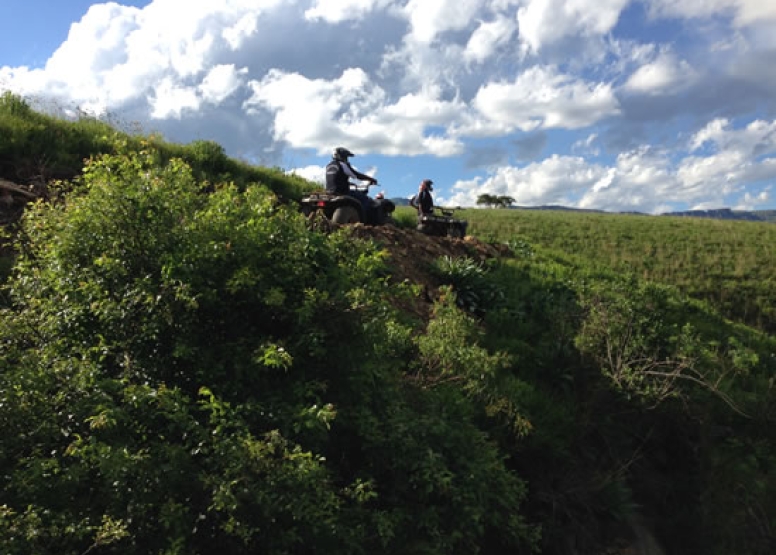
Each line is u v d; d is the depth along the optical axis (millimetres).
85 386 2857
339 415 3477
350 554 2826
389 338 4723
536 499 4730
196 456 2881
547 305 8117
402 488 3465
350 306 3709
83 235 3531
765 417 6664
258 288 3539
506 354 6234
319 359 3576
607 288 9945
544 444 4996
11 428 2680
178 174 4051
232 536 2645
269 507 2594
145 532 2531
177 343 3242
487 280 8484
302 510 2688
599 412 5945
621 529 5051
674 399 6227
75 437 2812
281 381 3469
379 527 2988
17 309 3895
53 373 2887
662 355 6895
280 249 3771
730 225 41375
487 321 7523
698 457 6070
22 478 2480
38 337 3426
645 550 4980
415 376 4797
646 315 7340
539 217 45312
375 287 4109
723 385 6980
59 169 7840
